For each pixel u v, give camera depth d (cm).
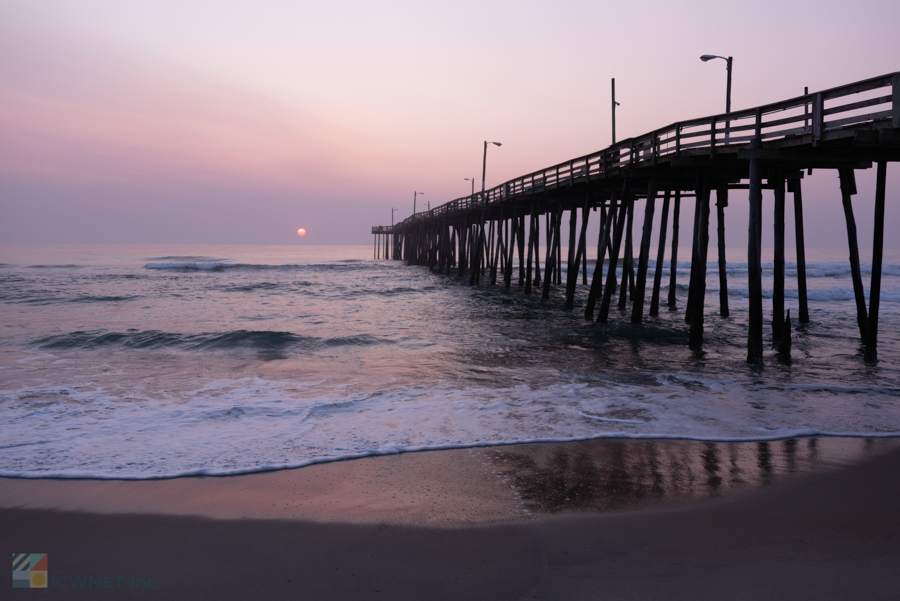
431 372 1025
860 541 371
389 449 580
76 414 733
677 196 1942
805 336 1440
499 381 941
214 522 413
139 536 392
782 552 355
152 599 312
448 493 465
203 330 1539
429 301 2430
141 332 1423
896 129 737
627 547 365
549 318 1838
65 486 486
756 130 1005
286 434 642
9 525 411
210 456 564
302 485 486
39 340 1348
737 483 482
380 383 932
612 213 1702
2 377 980
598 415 717
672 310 2078
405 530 396
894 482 482
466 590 315
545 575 330
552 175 1975
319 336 1429
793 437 618
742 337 1442
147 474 513
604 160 1573
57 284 3103
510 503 443
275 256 10119
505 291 2875
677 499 448
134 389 890
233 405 782
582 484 483
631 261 2316
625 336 1448
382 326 1661
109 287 2956
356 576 334
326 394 852
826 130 848
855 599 300
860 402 786
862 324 1314
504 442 605
